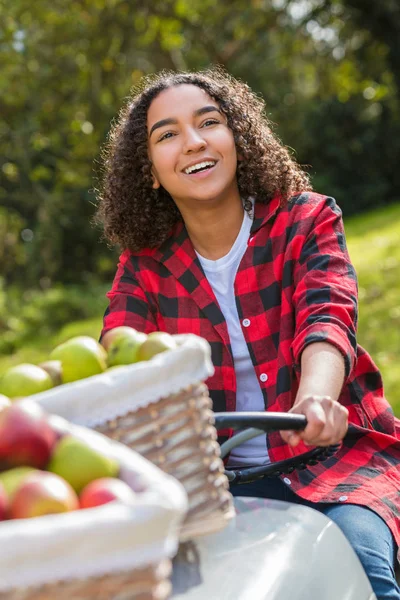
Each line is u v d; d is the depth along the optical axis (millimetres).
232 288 2129
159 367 1124
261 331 2041
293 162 2273
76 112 11500
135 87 2475
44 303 13547
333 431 1437
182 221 2246
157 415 1140
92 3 10656
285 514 1417
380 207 20469
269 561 1258
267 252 2070
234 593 1169
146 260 2229
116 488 879
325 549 1364
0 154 12422
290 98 18469
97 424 1116
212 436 1195
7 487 889
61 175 12320
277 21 12562
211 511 1177
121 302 2197
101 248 17500
